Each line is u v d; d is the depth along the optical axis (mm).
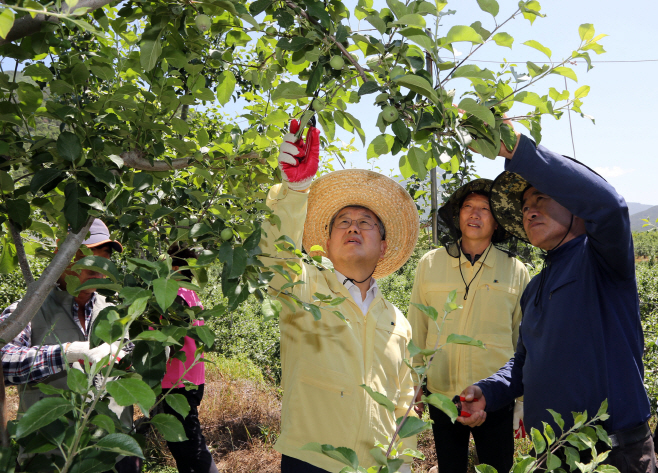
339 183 2148
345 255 2014
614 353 1675
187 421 2818
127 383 711
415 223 2377
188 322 1169
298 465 1771
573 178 1413
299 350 1899
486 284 2852
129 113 1445
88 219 1195
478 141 1197
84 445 790
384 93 1076
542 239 1936
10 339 1009
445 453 2824
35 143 1178
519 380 2139
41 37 1248
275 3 1233
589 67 1133
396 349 2066
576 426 1212
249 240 1119
